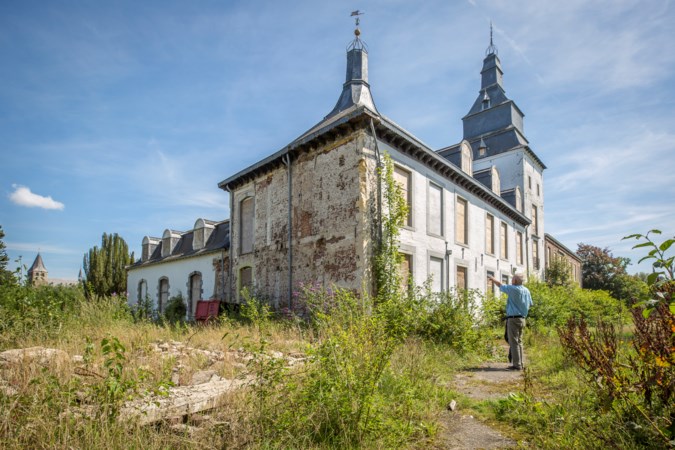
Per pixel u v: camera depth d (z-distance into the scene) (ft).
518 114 96.89
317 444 11.39
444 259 49.03
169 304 67.56
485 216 62.03
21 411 11.23
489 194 61.26
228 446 10.96
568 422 12.54
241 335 28.60
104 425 10.76
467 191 56.90
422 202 45.98
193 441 10.73
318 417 11.94
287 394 12.89
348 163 39.78
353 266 37.78
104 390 11.90
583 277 138.41
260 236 51.75
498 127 94.43
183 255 69.31
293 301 44.11
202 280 64.39
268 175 51.55
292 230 46.14
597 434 11.21
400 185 41.55
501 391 18.78
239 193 57.57
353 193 38.78
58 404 11.52
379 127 40.06
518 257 77.00
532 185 91.66
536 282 62.64
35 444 10.19
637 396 12.05
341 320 20.31
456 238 52.85
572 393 15.31
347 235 38.83
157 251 83.51
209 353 21.88
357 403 12.10
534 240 90.33
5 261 33.12
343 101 54.65
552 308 46.50
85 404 12.34
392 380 16.24
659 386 10.87
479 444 12.37
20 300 27.09
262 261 50.60
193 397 13.46
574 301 55.67
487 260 61.21
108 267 102.63
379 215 39.17
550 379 19.56
